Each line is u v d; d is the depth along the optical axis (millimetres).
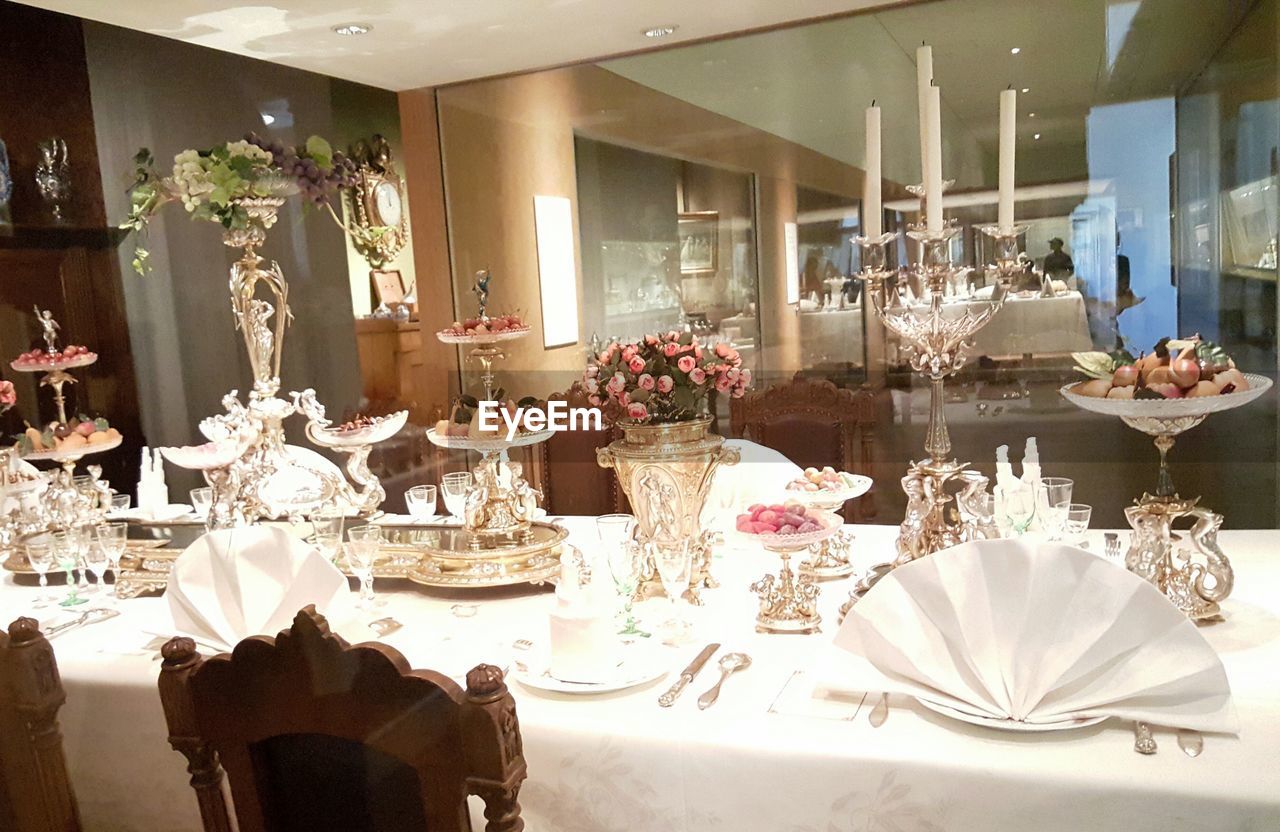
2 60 2367
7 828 1283
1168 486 1422
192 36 2320
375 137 2729
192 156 1968
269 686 969
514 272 2994
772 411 2457
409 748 921
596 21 2527
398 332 2686
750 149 3953
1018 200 3797
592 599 1291
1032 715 1098
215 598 1480
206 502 2156
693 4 2529
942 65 3730
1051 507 1543
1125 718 1083
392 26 2285
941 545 1435
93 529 1833
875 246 1429
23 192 2445
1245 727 1059
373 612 1676
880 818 1066
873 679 1183
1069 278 3725
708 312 3979
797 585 1508
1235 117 3385
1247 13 3295
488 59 2691
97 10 2137
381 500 2115
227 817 1070
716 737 1116
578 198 3367
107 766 1490
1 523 2252
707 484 1685
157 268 2613
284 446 2146
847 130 3951
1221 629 1344
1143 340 3688
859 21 3232
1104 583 1105
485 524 1888
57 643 1609
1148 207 3676
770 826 1115
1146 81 3549
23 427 2504
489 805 904
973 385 3498
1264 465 3145
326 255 2564
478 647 1485
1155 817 965
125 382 2633
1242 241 3438
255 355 2096
